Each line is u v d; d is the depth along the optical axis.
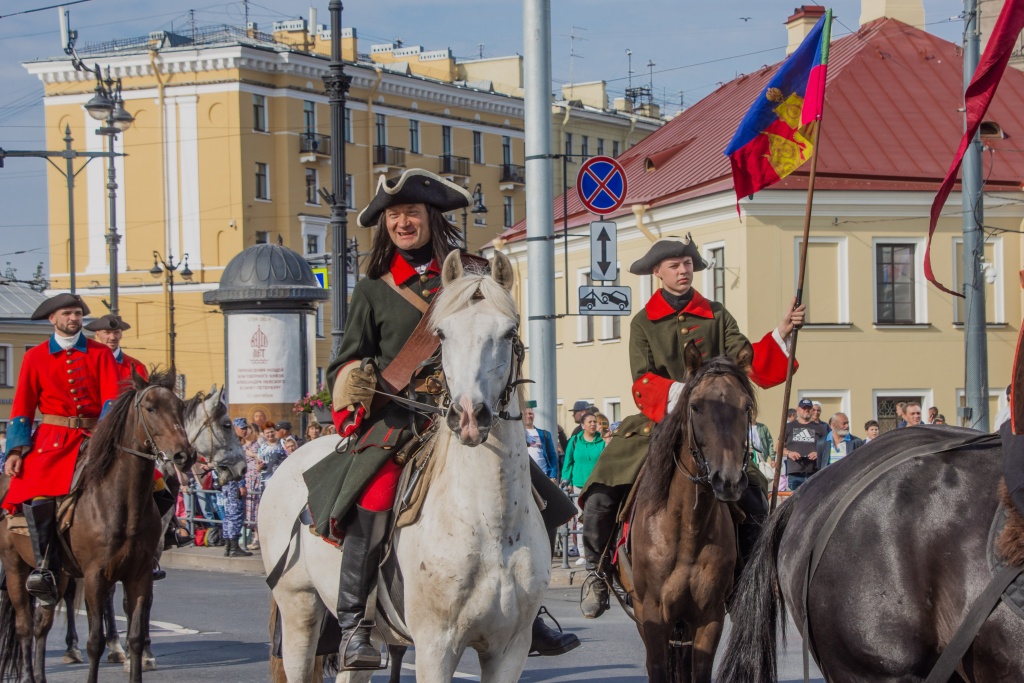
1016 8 5.34
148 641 11.82
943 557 4.89
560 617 14.30
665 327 8.65
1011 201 34.69
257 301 28.08
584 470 17.66
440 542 6.15
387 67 74.50
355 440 6.94
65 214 67.06
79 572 10.63
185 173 64.62
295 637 7.57
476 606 6.12
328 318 65.12
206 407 14.57
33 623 10.95
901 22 40.31
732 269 34.00
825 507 5.41
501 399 5.93
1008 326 34.75
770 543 5.80
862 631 5.02
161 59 64.38
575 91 79.00
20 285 69.38
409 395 6.75
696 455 7.40
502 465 6.08
